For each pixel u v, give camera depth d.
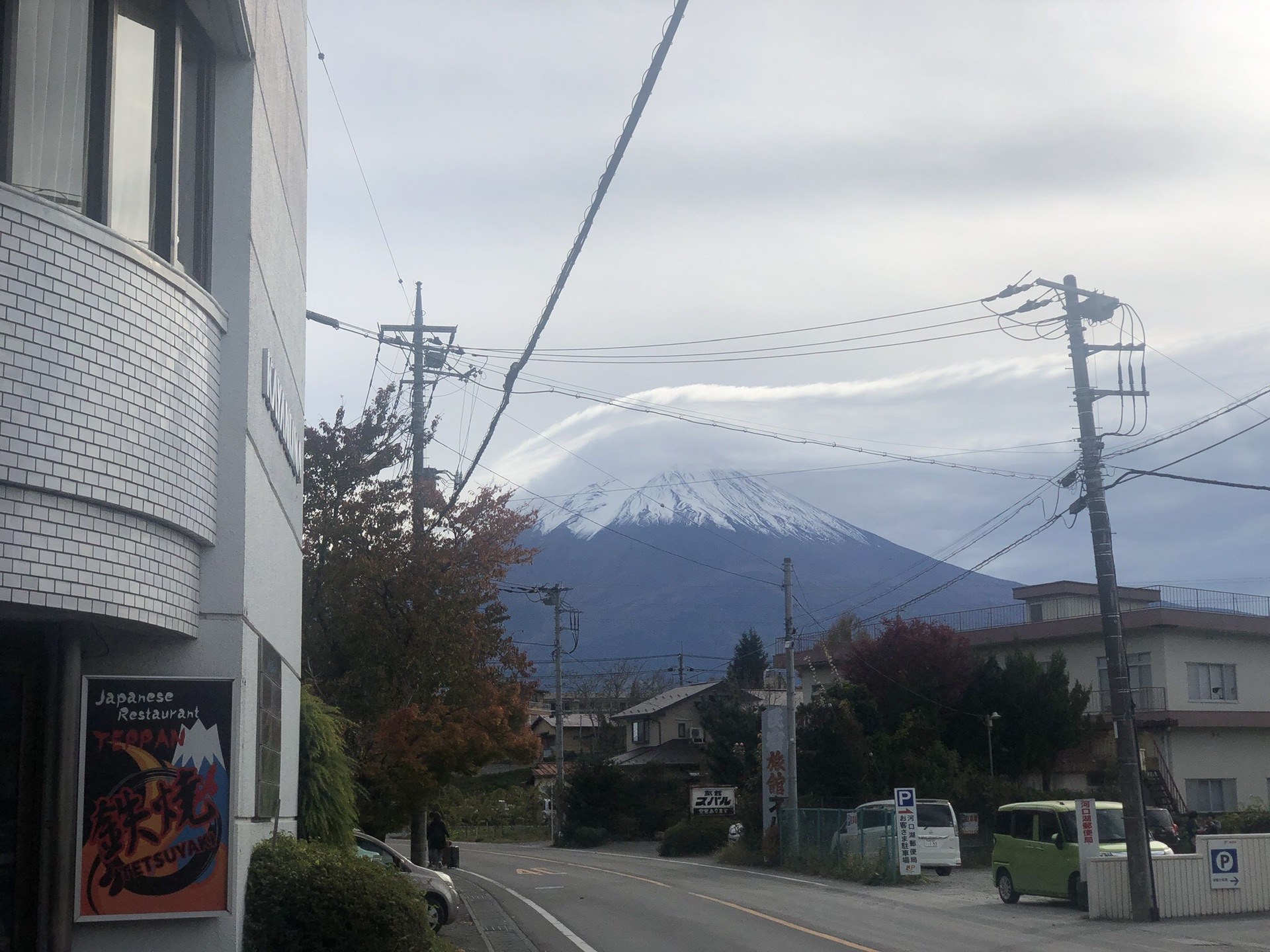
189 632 9.16
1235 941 16.59
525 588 39.62
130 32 8.92
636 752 70.25
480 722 25.33
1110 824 23.05
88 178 8.35
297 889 10.06
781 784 36.47
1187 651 39.03
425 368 25.91
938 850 31.16
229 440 9.74
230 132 10.24
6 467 7.20
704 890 26.67
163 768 8.89
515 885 29.17
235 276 10.01
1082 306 21.73
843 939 16.94
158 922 8.86
